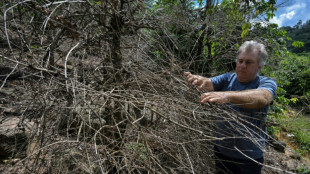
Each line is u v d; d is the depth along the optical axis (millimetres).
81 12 1256
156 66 1522
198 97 1292
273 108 3117
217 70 2953
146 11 1454
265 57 1460
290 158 2898
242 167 1417
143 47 1505
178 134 1111
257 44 1460
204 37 2441
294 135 4055
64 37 1256
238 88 1529
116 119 1267
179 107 1051
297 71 5797
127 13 1381
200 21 2541
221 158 1518
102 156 1057
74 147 970
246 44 1474
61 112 1007
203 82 1495
